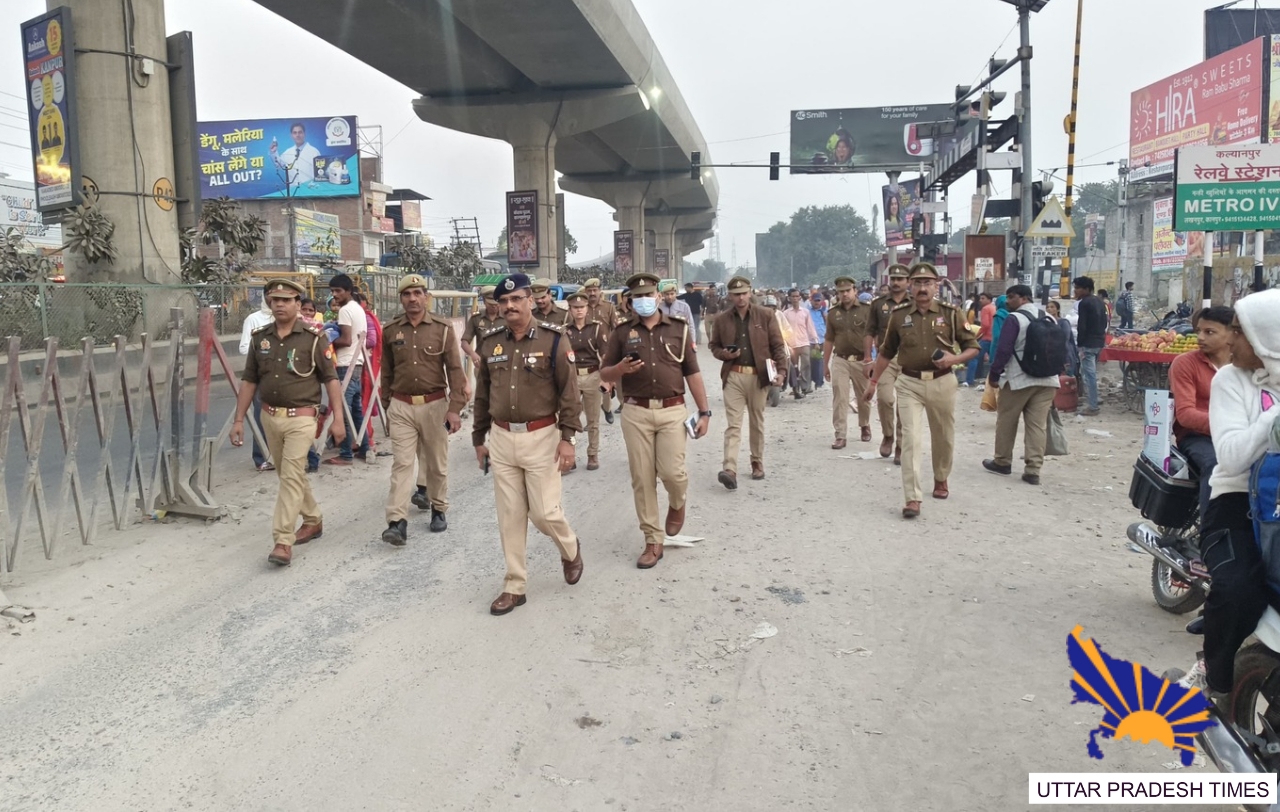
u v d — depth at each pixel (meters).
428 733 3.79
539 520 5.34
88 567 5.95
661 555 6.15
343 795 3.34
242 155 48.38
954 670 4.33
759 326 8.17
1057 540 6.46
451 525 7.12
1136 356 12.02
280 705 4.05
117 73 15.73
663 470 6.15
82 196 15.55
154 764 3.56
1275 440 2.88
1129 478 8.51
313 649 4.67
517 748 3.66
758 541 6.52
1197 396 4.34
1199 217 11.13
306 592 5.53
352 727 3.84
